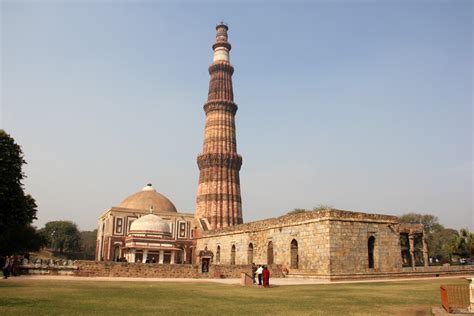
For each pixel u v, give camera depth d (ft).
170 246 223.30
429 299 71.41
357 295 79.15
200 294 79.41
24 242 257.14
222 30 328.70
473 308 53.62
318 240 146.10
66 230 448.65
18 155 167.73
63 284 96.43
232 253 217.15
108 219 262.06
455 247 180.24
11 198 160.66
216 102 304.50
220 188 286.05
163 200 296.92
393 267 152.87
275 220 176.55
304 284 116.78
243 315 51.03
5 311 50.42
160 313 51.65
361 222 149.59
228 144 298.15
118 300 65.57
